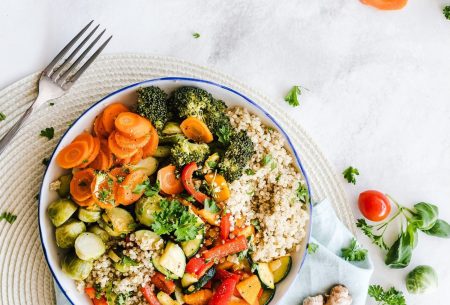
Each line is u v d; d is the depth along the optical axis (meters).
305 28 0.67
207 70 0.64
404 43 0.68
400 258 0.65
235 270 0.60
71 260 0.57
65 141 0.57
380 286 0.67
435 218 0.66
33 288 0.61
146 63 0.63
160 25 0.65
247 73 0.66
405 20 0.68
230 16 0.66
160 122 0.58
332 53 0.67
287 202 0.59
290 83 0.67
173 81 0.59
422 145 0.68
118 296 0.58
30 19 0.63
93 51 0.64
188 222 0.56
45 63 0.63
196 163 0.58
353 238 0.64
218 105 0.59
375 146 0.68
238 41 0.66
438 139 0.68
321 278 0.63
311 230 0.61
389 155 0.68
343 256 0.64
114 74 0.62
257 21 0.67
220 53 0.66
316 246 0.63
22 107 0.61
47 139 0.61
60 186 0.57
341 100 0.67
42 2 0.64
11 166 0.60
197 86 0.59
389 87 0.68
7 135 0.57
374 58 0.68
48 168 0.56
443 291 0.67
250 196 0.60
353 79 0.68
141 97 0.58
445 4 0.69
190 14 0.66
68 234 0.57
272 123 0.60
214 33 0.66
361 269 0.63
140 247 0.57
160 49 0.65
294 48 0.67
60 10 0.64
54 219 0.57
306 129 0.67
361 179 0.67
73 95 0.62
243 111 0.60
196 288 0.59
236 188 0.59
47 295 0.61
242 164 0.58
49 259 0.57
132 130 0.56
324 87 0.67
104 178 0.56
